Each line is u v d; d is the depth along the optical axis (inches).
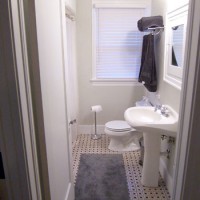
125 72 140.2
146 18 101.5
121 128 117.3
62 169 63.7
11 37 33.9
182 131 45.4
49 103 49.3
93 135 145.2
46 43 46.8
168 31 89.1
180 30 76.8
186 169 43.9
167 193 87.1
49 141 49.0
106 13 130.8
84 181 94.5
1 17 33.0
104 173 100.7
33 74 40.7
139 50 136.3
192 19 40.1
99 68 140.3
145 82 110.1
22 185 41.0
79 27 130.1
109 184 92.6
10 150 39.1
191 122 41.4
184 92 43.9
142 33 133.3
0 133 38.3
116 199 83.5
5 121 37.6
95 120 142.9
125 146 123.8
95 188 89.9
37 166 44.4
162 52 98.5
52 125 52.1
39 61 40.6
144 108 98.4
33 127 41.9
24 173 40.3
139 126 76.8
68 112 70.8
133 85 139.3
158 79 105.3
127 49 136.5
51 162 50.7
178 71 78.2
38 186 44.6
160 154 89.6
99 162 110.5
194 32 39.5
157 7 109.3
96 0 127.3
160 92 102.2
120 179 96.1
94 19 131.6
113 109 143.8
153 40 103.3
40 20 42.4
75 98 132.6
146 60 108.7
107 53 137.6
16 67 35.3
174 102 83.6
